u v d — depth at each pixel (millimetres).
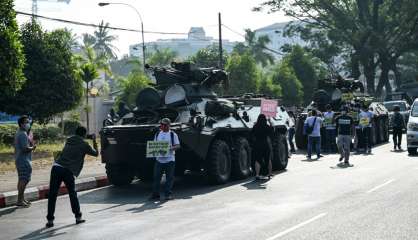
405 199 11586
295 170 17797
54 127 32281
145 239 8820
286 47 59375
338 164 19047
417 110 22578
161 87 17422
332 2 54594
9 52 22297
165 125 13242
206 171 15234
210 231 9195
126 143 14844
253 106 18656
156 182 13289
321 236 8531
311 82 56469
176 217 10625
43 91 28391
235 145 16172
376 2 54344
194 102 16094
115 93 55375
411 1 52906
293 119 26500
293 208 11031
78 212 10562
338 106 27047
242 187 14500
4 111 28516
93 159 21953
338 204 11281
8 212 12258
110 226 10055
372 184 13867
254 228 9289
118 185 16219
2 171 18344
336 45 57344
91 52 47469
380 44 53625
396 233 8617
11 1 22531
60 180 10531
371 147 26094
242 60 46875
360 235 8539
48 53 28562
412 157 20703
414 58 78188
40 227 10344
